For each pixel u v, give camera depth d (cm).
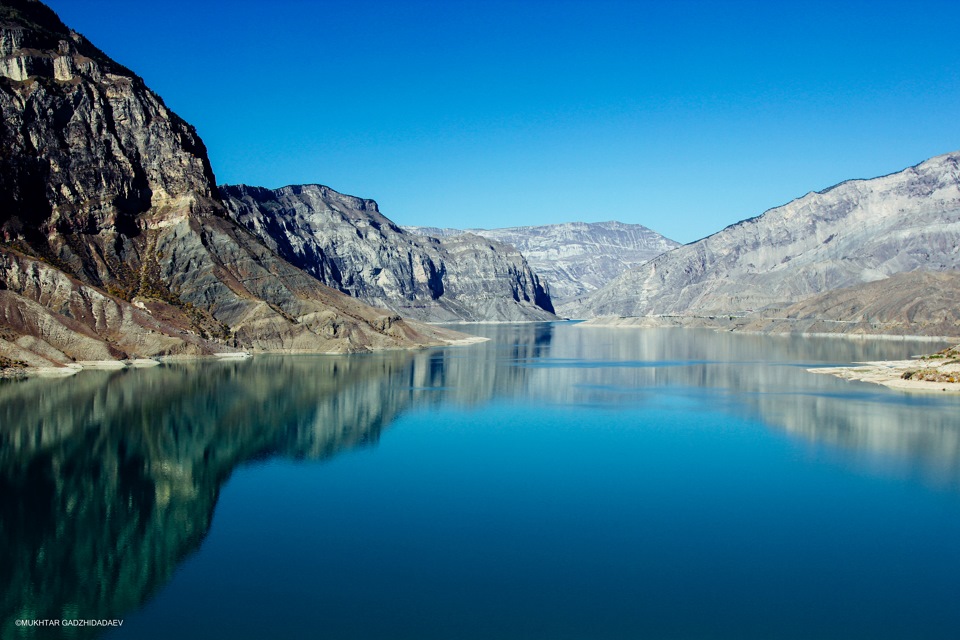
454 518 5359
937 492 6053
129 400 9738
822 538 4991
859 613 3931
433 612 3903
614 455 7331
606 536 5009
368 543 4847
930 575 4412
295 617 3844
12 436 7538
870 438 8169
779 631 3738
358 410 9688
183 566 4459
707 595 4131
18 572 4350
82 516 5284
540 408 10206
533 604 4006
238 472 6538
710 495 5947
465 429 8631
